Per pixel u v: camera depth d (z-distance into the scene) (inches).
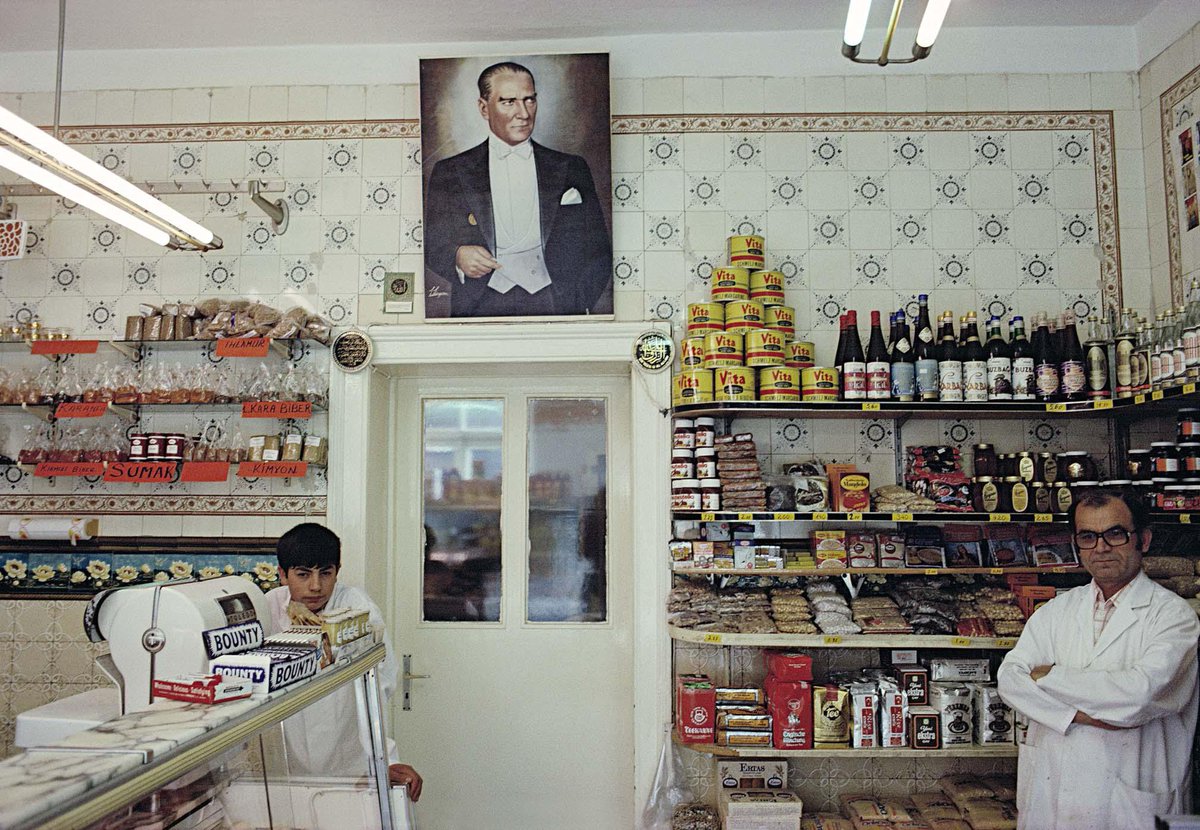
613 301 128.8
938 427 128.0
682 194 131.8
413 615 137.6
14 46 135.0
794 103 132.5
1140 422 124.9
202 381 127.0
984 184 130.9
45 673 127.9
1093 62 131.4
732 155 132.3
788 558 121.4
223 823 54.7
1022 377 117.8
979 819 109.1
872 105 132.1
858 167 131.6
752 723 114.5
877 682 116.4
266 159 134.7
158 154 135.4
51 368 129.6
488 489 138.9
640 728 124.4
